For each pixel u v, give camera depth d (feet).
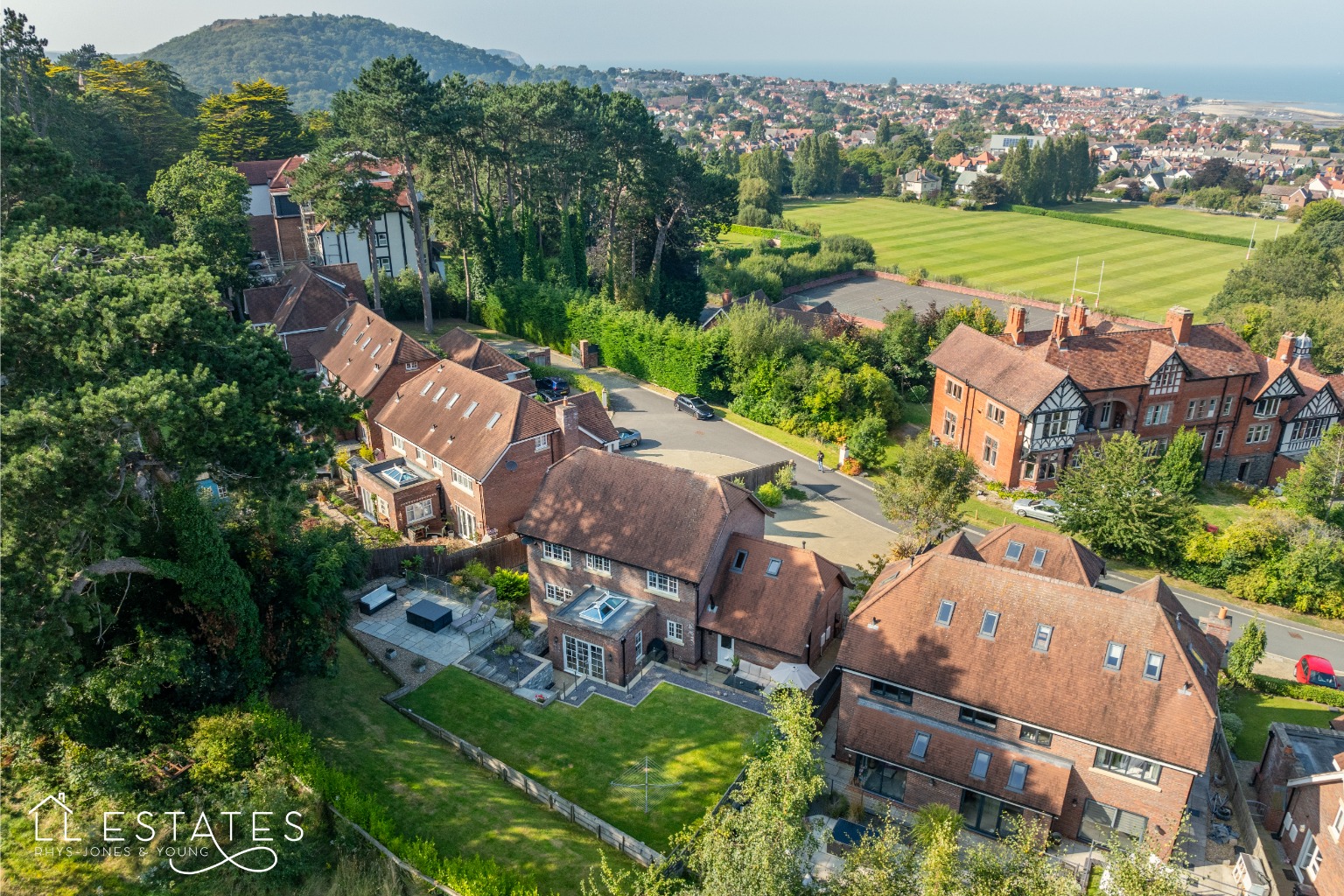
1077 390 224.12
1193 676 113.60
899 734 124.88
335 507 197.57
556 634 146.61
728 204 368.68
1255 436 258.16
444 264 376.68
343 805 98.63
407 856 93.50
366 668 140.26
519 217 343.05
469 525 190.08
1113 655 117.70
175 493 103.86
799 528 209.26
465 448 187.83
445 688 137.28
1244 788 132.77
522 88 325.62
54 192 158.51
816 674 145.79
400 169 371.56
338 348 244.01
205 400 101.19
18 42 270.26
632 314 301.84
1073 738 115.03
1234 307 381.81
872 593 142.41
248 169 365.81
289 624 121.08
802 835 90.58
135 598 112.47
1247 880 110.52
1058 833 119.85
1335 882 105.40
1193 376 240.73
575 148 339.77
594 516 156.66
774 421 269.64
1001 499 230.27
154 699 106.11
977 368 247.29
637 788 118.11
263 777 97.14
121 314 107.65
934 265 557.74
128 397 91.25
